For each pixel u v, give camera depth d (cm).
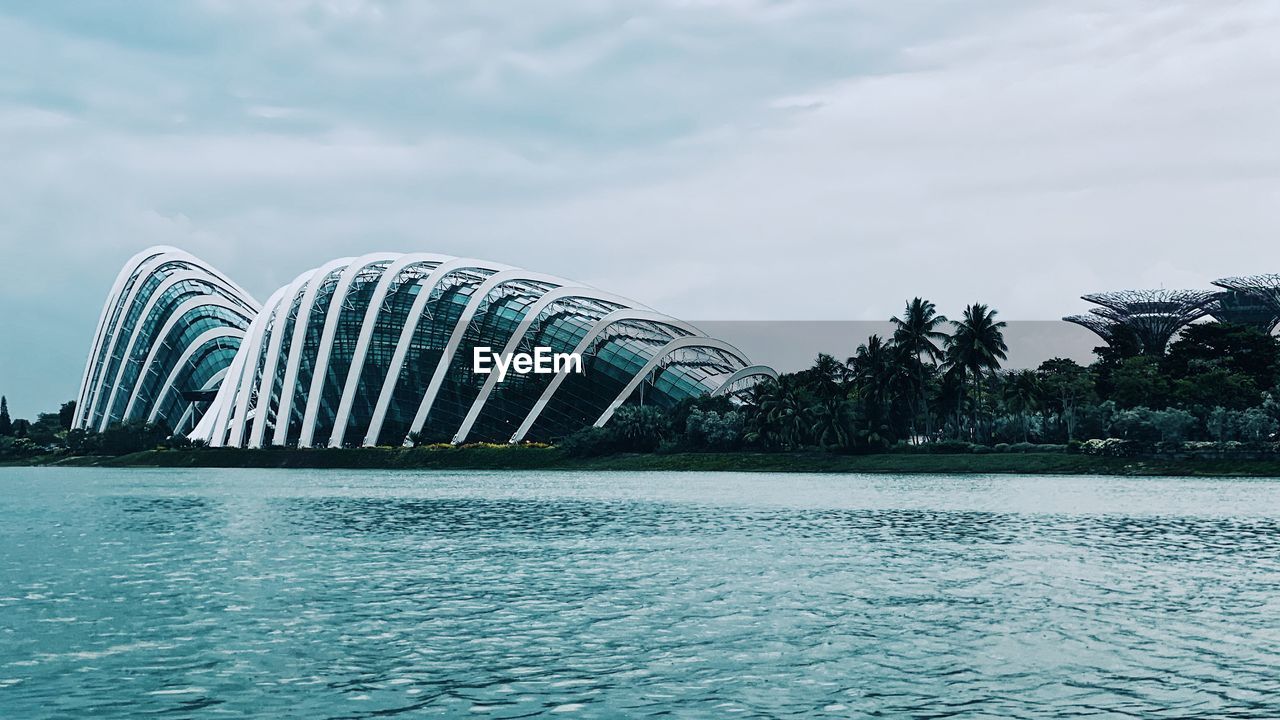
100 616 3406
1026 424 13662
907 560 4716
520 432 16750
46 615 3422
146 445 18788
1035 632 3141
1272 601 3650
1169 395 14388
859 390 13138
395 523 6669
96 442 18988
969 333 12875
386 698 2464
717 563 4634
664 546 5291
